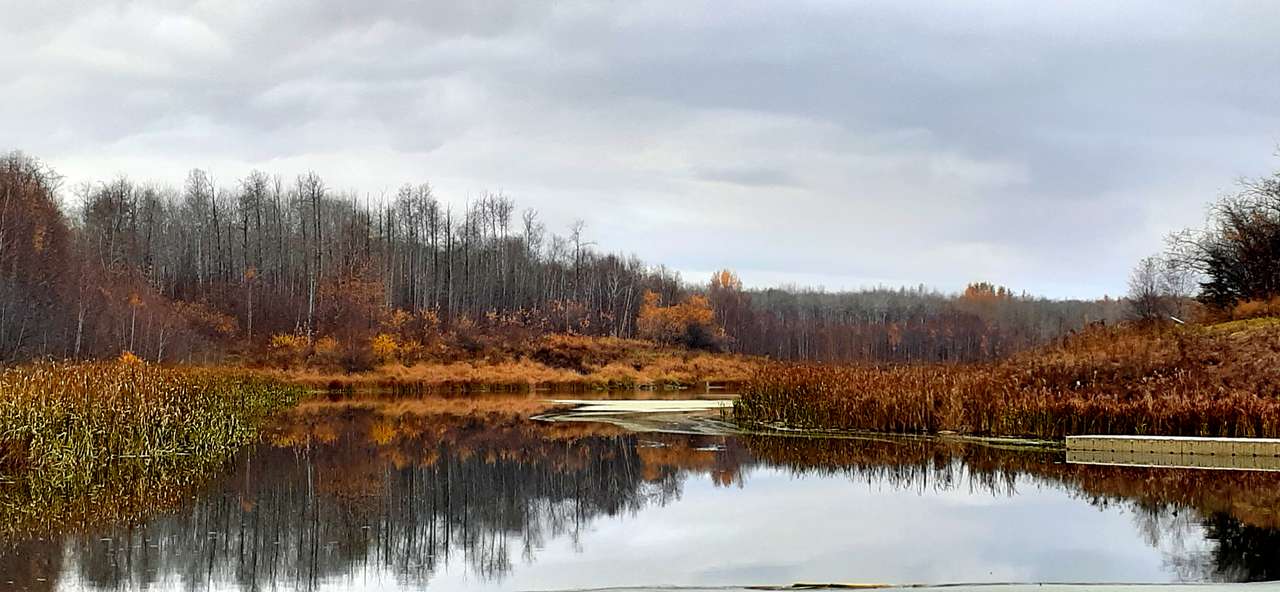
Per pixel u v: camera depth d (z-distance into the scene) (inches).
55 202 2359.7
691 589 427.8
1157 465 866.8
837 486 764.6
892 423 1116.5
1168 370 1056.2
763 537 568.1
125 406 855.7
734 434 1160.2
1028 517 625.0
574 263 3850.9
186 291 2957.7
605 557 518.6
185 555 516.1
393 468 861.8
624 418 1395.2
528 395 2025.1
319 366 2279.8
